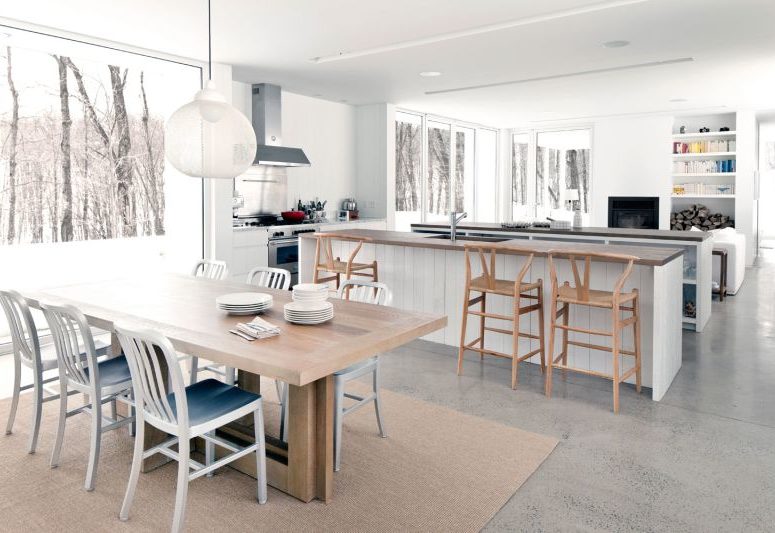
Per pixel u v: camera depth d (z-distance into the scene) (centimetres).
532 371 432
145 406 241
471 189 1101
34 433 292
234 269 638
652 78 678
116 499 251
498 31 480
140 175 640
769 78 679
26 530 227
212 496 253
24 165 548
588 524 233
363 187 875
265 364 212
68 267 587
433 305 505
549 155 1124
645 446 303
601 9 424
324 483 248
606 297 360
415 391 387
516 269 450
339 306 307
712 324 573
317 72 640
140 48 531
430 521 235
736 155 964
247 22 455
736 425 330
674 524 232
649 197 1012
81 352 319
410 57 573
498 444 306
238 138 284
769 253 1173
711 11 433
